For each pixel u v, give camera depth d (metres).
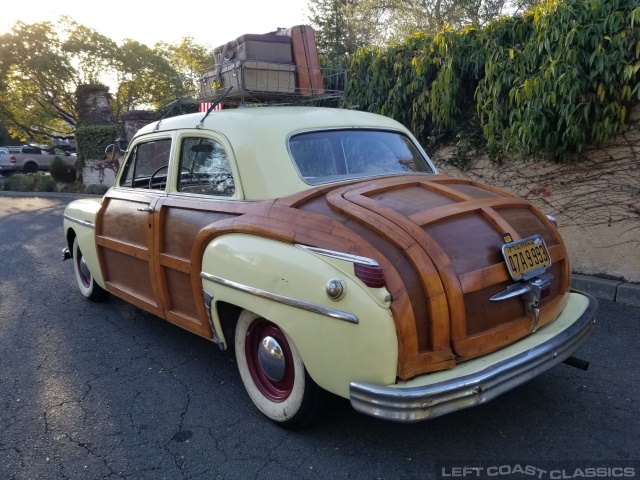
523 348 2.74
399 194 3.00
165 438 3.12
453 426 3.13
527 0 16.09
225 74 4.82
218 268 3.14
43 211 14.16
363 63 7.39
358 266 2.45
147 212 3.96
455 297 2.52
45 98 24.88
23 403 3.58
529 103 5.25
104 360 4.24
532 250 2.94
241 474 2.77
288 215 2.86
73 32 24.23
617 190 5.36
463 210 2.85
